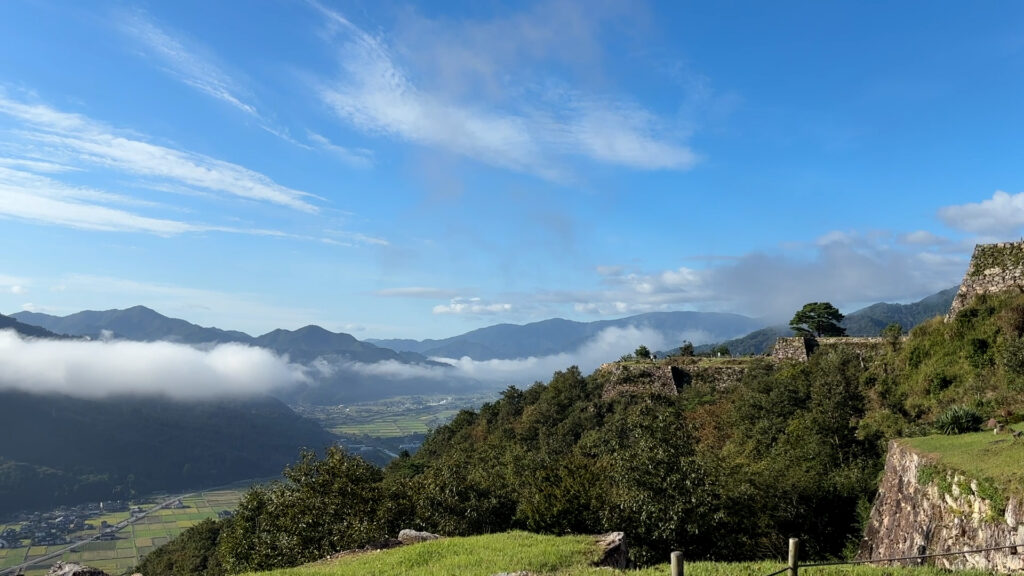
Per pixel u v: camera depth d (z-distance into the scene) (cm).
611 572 1497
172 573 8031
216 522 9856
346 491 3347
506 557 1714
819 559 3353
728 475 3234
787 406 5031
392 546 2267
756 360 7169
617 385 7412
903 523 2350
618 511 2905
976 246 4059
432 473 4175
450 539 2155
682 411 6247
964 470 1956
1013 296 3631
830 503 3547
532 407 8344
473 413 11412
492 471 4734
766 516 3316
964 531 1845
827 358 5516
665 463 2864
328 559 2128
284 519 3300
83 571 1802
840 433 4131
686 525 2708
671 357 8344
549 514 3091
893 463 2666
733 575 1360
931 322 4231
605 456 4166
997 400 3030
